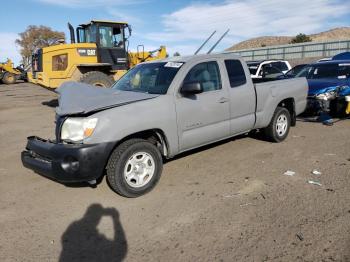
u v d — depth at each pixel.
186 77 5.43
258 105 6.59
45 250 3.63
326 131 8.20
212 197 4.70
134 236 3.82
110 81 13.44
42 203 4.75
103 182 5.40
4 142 8.43
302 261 3.24
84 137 4.42
